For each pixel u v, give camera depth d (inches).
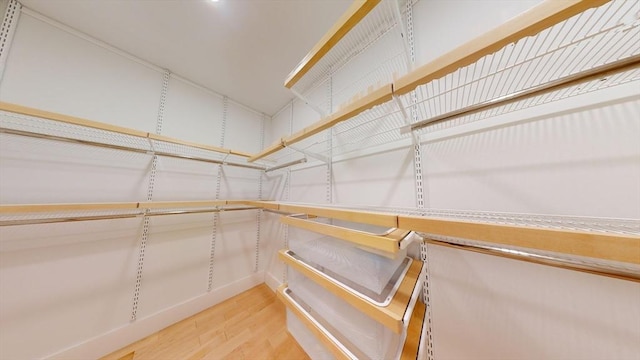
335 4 38.3
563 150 21.5
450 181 29.3
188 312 55.8
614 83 18.6
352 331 26.7
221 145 69.0
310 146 47.1
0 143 36.1
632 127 18.4
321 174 53.0
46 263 38.9
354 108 25.8
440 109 30.7
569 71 21.7
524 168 23.6
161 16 40.6
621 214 18.5
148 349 44.1
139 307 48.9
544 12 12.9
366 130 40.8
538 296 22.3
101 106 46.6
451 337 27.8
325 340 27.5
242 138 75.2
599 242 10.3
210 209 61.4
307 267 32.1
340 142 46.9
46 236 39.1
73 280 41.3
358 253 27.5
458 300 27.7
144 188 52.1
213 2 37.8
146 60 53.5
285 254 38.4
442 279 29.3
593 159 20.0
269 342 44.9
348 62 46.8
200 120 64.2
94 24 42.5
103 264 44.9
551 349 21.2
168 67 56.4
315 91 58.6
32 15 39.3
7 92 36.7
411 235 24.4
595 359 19.2
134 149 47.8
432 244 30.3
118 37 45.9
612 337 18.6
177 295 55.1
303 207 31.8
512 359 23.3
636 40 18.6
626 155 18.6
